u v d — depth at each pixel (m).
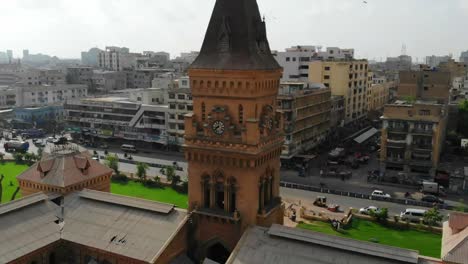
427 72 158.62
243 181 50.25
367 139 166.50
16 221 53.41
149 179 118.38
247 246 47.44
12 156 148.62
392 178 124.25
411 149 126.69
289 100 135.62
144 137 168.50
